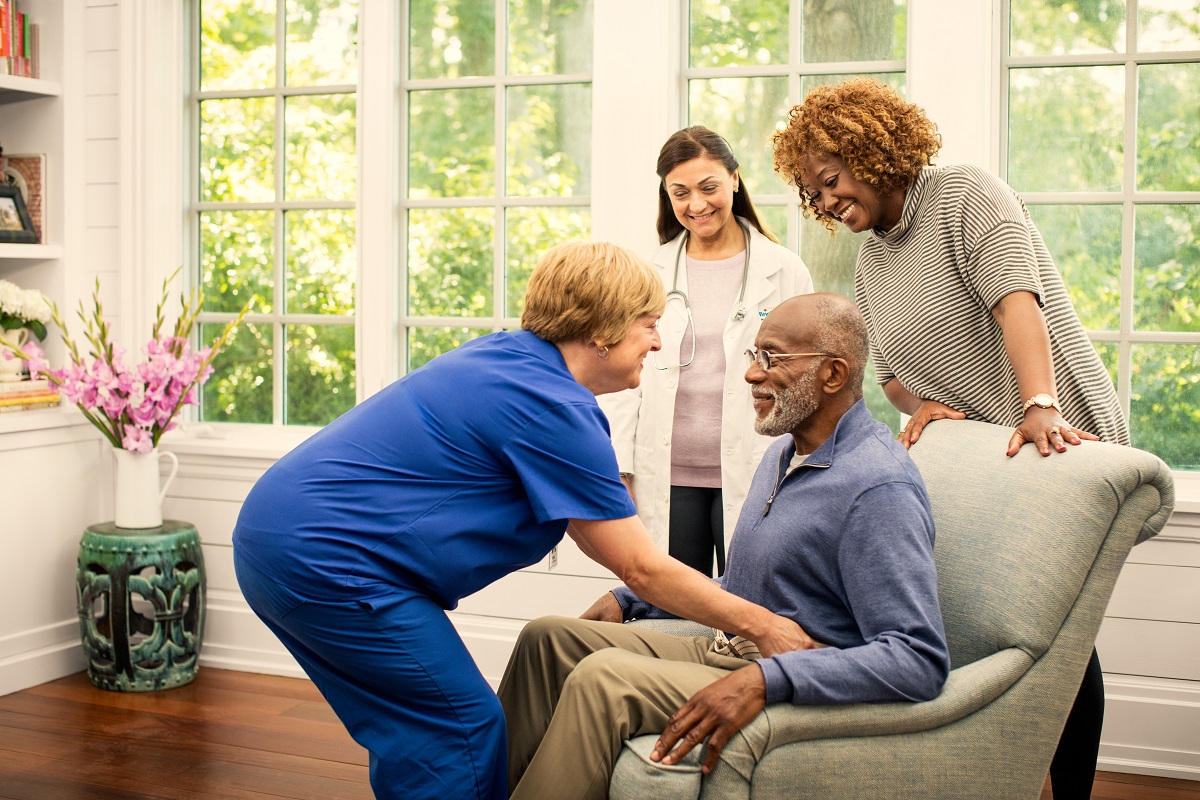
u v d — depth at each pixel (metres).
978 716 1.62
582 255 1.76
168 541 3.36
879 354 2.33
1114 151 2.99
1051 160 3.04
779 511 1.79
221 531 3.65
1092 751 2.09
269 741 3.00
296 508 1.71
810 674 1.53
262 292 3.76
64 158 3.64
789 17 3.19
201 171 3.80
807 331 1.77
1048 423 1.80
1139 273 3.00
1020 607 1.66
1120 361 3.02
